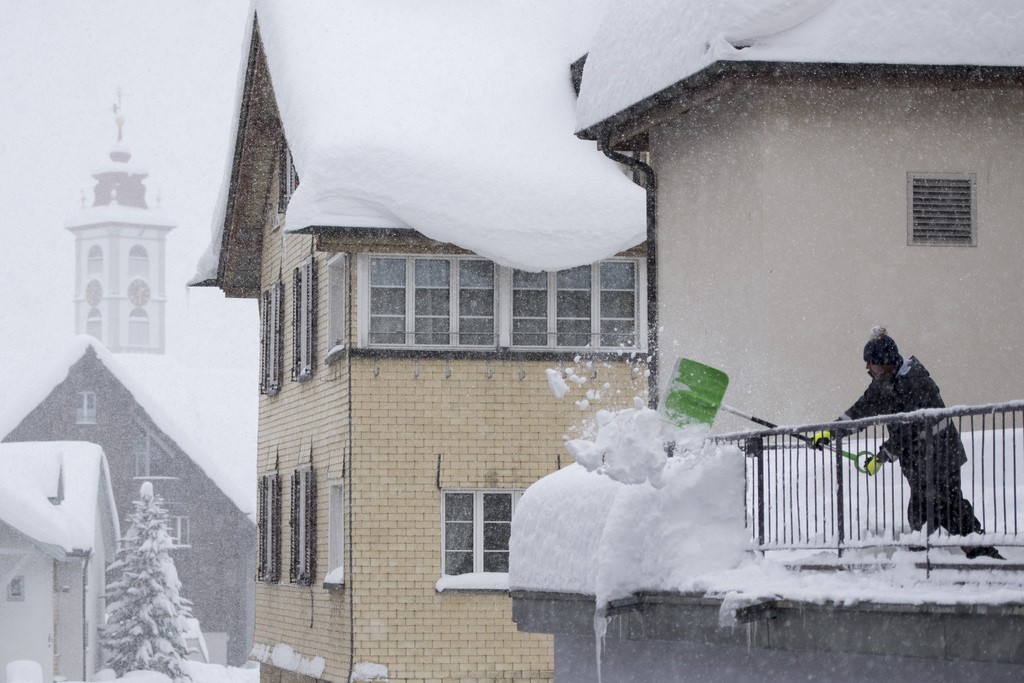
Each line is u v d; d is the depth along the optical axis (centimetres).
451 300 2000
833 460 941
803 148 1181
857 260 1179
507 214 1898
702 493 993
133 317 13725
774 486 995
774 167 1177
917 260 1184
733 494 988
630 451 960
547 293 2006
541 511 1195
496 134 1997
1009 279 1194
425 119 1997
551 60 2159
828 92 1186
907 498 984
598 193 1936
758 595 873
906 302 1180
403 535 1970
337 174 1912
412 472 1978
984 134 1199
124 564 4556
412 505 1975
